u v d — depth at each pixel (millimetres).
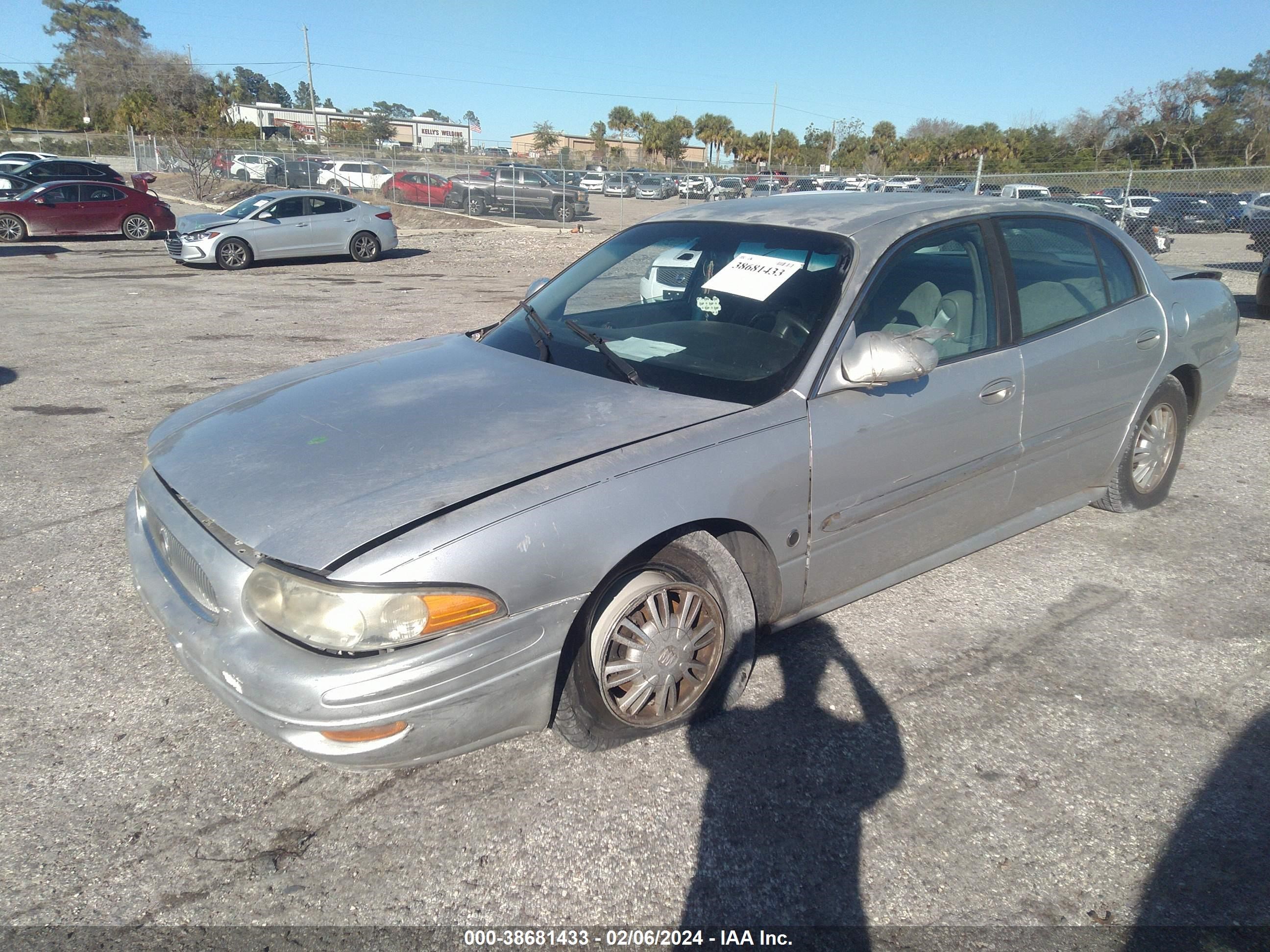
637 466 2604
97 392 7234
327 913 2234
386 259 19016
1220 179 24922
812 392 2988
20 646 3422
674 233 3830
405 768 2680
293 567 2279
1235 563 4172
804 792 2662
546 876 2352
